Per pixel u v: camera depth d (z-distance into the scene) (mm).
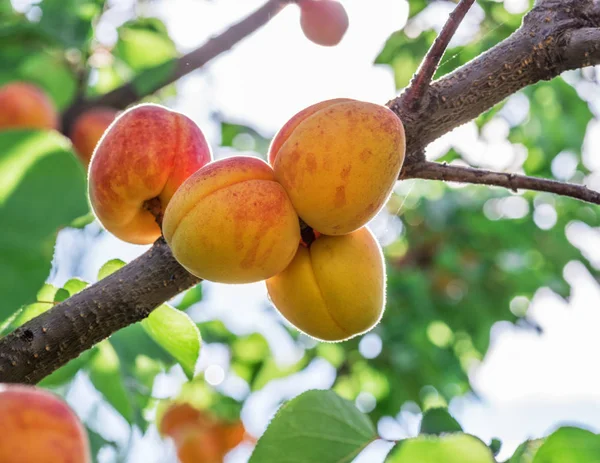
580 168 1157
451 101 530
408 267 1180
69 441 465
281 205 496
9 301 413
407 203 1213
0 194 421
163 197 537
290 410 519
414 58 873
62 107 837
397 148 499
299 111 515
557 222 1198
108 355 708
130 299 512
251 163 503
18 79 837
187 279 518
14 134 427
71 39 831
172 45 949
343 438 520
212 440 880
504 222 1184
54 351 505
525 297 1184
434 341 1149
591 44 527
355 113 498
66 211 423
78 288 577
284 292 524
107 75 974
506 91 540
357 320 521
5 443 455
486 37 852
